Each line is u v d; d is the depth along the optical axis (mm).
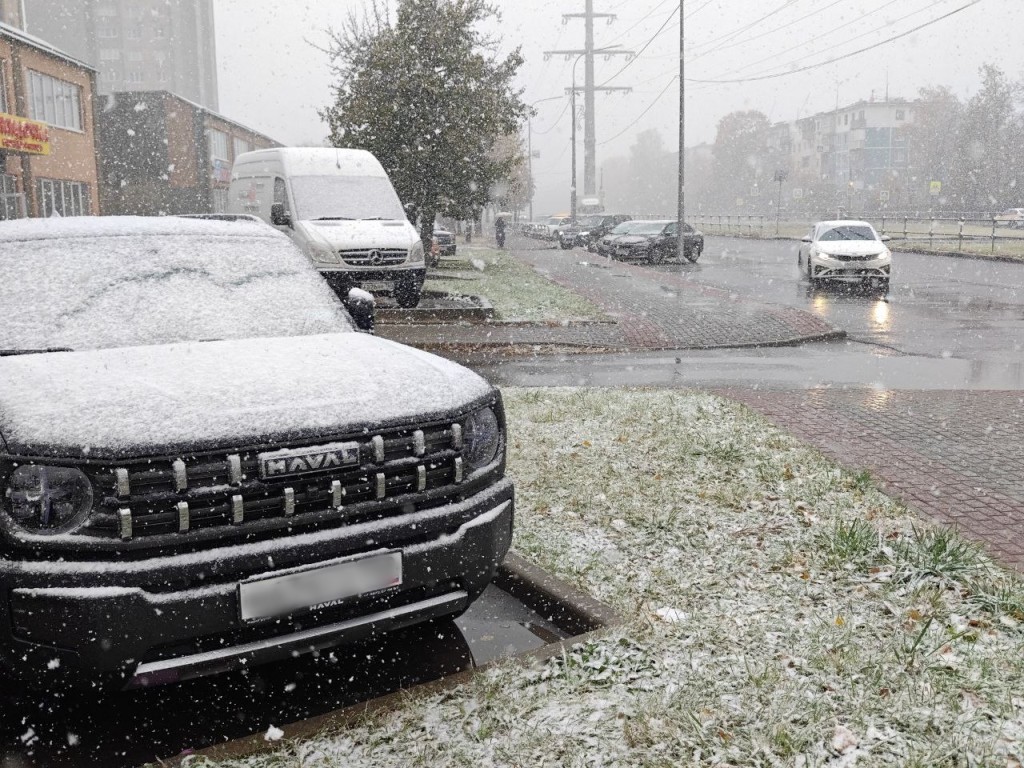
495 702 3246
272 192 15648
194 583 2924
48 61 34875
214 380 3359
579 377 10625
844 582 4234
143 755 3123
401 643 3961
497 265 29312
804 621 3814
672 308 17359
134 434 2891
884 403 8555
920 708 3092
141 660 2869
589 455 6496
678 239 32594
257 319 4375
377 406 3287
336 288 14125
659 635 3703
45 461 2812
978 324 15539
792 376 10664
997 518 5105
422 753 2959
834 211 75438
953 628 3697
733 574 4379
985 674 3311
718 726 3031
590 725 3084
